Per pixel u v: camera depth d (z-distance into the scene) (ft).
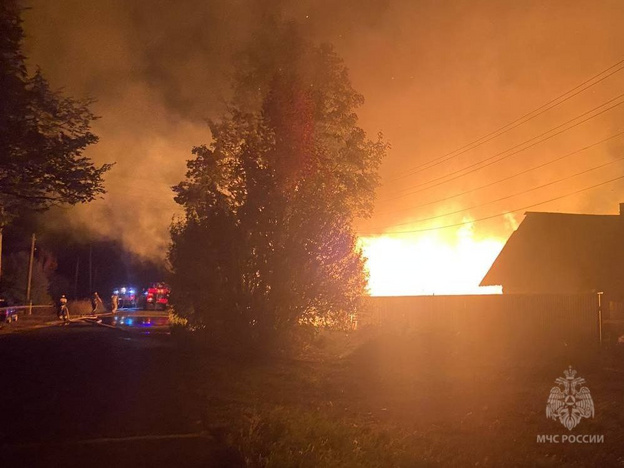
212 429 27.04
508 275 114.73
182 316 71.05
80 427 27.27
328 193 66.54
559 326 75.36
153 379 41.68
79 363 49.73
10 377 41.93
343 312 65.41
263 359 55.98
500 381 47.80
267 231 60.80
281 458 22.47
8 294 156.04
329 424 28.71
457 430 31.96
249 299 61.05
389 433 30.17
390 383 46.70
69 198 72.13
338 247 63.00
